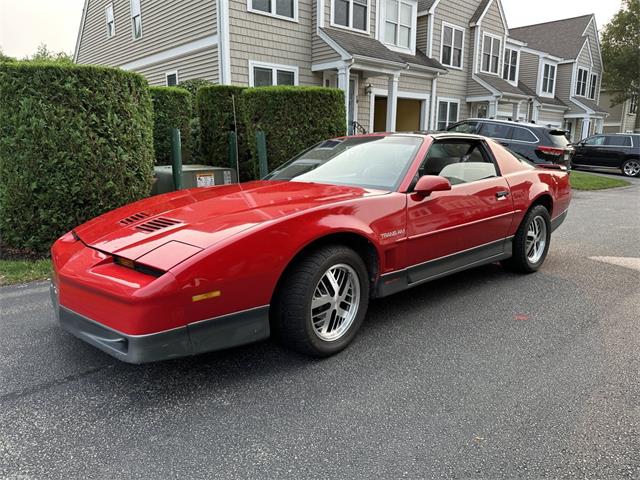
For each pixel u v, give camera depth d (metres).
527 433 2.14
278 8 12.38
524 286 4.32
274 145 7.77
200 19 12.06
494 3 20.12
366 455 1.99
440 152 3.72
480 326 3.38
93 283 2.28
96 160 5.38
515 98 20.98
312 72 13.46
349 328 2.97
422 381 2.60
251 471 1.90
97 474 1.87
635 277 4.63
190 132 9.29
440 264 3.58
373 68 13.36
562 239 6.48
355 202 2.92
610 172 19.89
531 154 11.05
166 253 2.30
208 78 12.30
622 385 2.56
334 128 8.13
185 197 3.25
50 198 5.22
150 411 2.31
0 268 4.72
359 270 2.94
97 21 18.12
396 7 15.71
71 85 5.11
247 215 2.63
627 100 34.44
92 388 2.52
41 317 3.49
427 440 2.09
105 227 2.81
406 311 3.68
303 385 2.56
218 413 2.30
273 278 2.49
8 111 5.01
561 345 3.07
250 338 2.48
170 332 2.21
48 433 2.13
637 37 31.12
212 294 2.29
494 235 4.09
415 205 3.26
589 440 2.09
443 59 18.61
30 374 2.66
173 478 1.85
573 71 27.88
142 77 5.94
